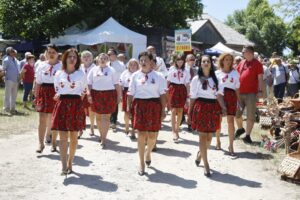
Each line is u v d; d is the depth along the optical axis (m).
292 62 18.14
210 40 44.00
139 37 23.53
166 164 8.05
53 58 8.44
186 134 11.13
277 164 8.27
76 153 8.66
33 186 6.57
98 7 28.17
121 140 10.10
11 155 8.38
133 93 7.35
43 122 8.54
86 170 7.49
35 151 8.72
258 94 10.12
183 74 10.23
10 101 14.01
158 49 31.00
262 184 7.02
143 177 7.20
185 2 33.31
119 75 11.48
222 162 8.32
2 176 7.02
